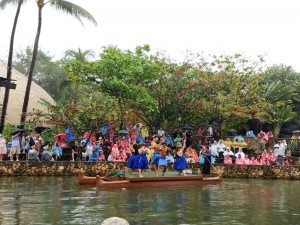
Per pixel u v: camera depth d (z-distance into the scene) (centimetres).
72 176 2214
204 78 3167
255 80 3259
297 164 2848
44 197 1482
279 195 1708
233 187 1980
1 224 1034
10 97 3669
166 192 1711
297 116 4009
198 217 1181
